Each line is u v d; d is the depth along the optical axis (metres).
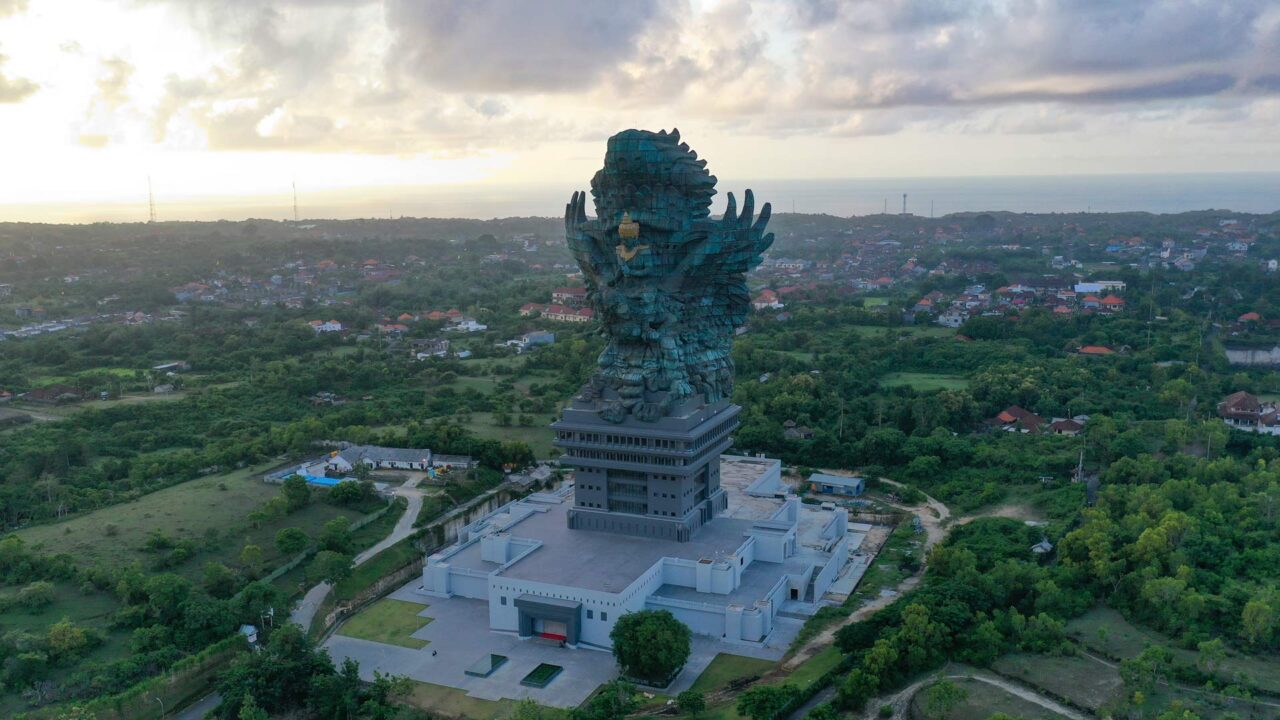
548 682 179.88
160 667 175.88
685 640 179.25
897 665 171.25
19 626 183.88
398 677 181.38
